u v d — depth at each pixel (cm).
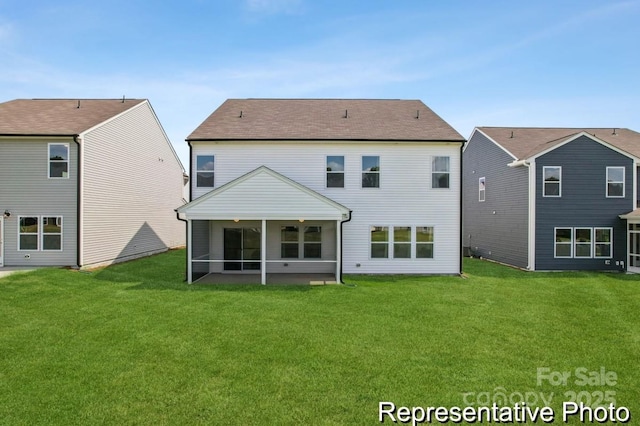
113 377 612
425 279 1502
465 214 2534
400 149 1619
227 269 1647
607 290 1303
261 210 1370
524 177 1820
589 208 1762
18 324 873
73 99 2139
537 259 1755
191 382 597
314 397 556
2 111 1848
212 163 1606
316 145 1609
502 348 747
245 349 731
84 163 1653
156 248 2397
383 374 630
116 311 981
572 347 754
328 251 1648
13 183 1619
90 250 1694
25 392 564
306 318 934
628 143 2044
